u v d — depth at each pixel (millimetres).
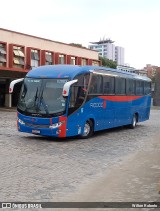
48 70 15703
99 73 17609
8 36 36469
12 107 39812
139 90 23469
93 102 17031
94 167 10523
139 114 23656
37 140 15492
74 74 15344
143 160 11852
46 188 8039
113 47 126000
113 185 8422
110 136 18406
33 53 39406
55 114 14820
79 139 16594
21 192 7660
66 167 10352
